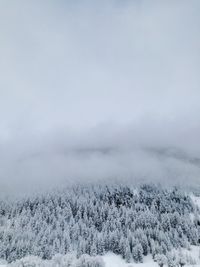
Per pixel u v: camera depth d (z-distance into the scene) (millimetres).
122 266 114250
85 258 99438
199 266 111188
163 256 111875
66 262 99000
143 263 118062
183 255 116312
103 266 100125
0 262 118312
